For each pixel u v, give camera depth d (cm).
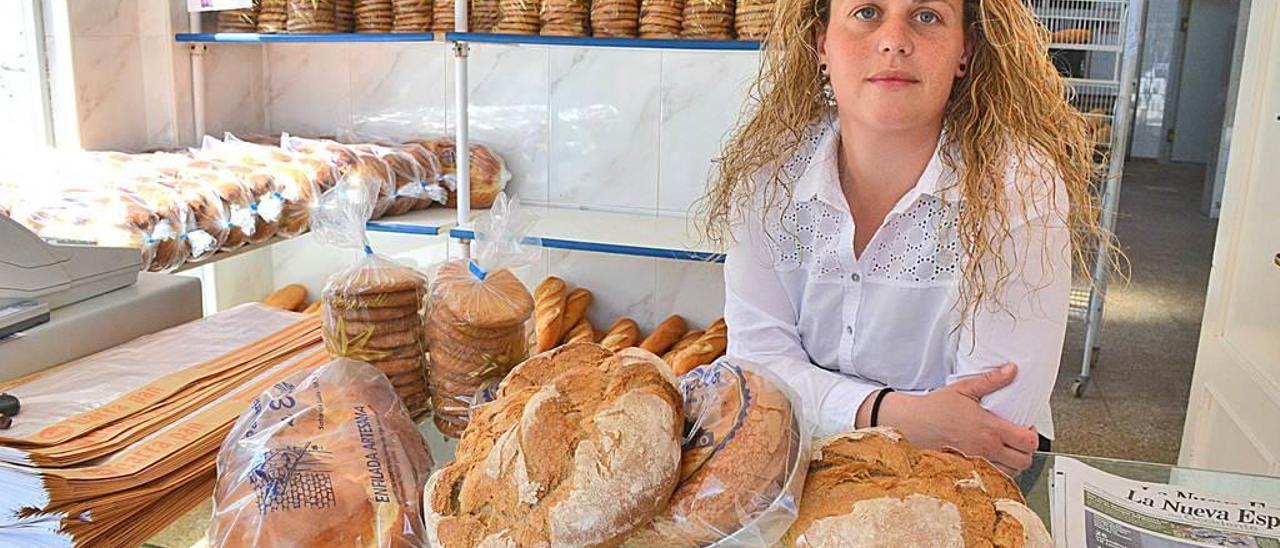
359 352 103
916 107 114
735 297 142
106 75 242
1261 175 195
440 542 73
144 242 188
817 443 82
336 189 115
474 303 103
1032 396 125
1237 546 85
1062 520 89
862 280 133
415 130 275
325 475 80
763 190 137
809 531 72
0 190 194
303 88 281
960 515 72
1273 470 175
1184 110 489
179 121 258
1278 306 180
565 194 267
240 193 212
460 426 103
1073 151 125
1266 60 195
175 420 97
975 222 119
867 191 129
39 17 229
